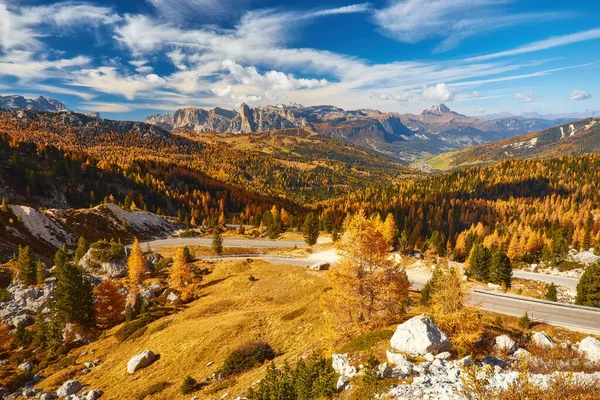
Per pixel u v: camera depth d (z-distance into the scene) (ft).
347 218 92.94
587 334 113.91
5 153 605.73
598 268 204.33
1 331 193.77
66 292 184.24
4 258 278.67
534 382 44.65
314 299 168.66
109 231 404.16
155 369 134.31
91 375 143.13
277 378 68.23
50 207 536.01
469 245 426.92
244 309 186.70
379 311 92.07
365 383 55.98
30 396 133.18
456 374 55.93
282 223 574.15
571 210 634.02
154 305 217.97
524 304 152.66
